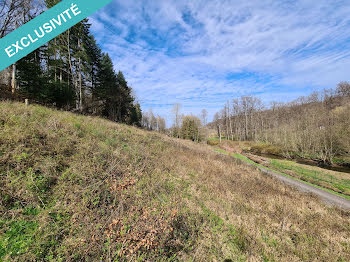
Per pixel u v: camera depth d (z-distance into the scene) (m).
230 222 4.85
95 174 4.52
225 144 35.41
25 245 2.52
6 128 4.72
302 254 4.04
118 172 5.18
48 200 3.43
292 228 5.17
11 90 10.85
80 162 4.75
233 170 10.61
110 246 2.69
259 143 34.84
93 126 8.37
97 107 21.91
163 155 8.88
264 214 5.66
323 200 9.11
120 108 25.09
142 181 5.27
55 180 3.96
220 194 6.35
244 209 5.71
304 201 7.76
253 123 48.66
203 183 7.07
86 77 19.36
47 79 13.13
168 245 3.23
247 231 4.52
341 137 19.78
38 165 4.02
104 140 7.21
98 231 2.93
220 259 3.49
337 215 6.68
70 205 3.40
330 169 18.56
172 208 4.34
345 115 20.70
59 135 5.73
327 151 21.31
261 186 8.51
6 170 3.53
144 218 3.34
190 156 10.98
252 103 52.12
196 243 3.64
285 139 28.14
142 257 2.77
